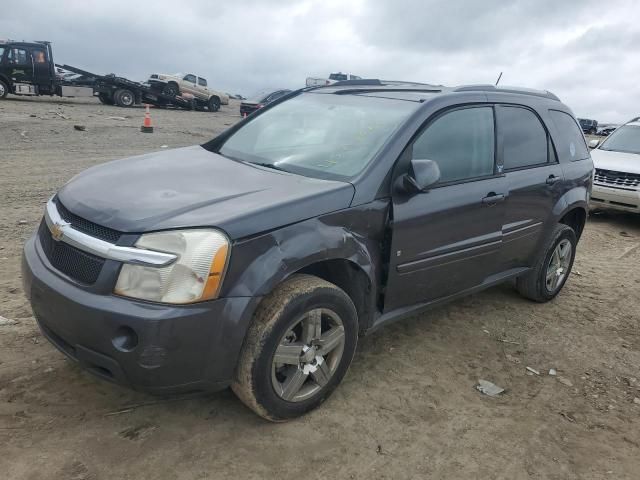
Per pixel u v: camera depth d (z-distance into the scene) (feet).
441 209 12.01
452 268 12.85
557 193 15.85
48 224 9.91
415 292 12.26
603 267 21.89
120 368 8.50
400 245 11.36
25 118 54.95
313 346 10.12
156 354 8.36
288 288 9.53
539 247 16.02
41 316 9.43
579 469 9.79
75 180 11.10
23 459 8.69
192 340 8.54
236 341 8.93
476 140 13.35
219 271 8.61
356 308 11.18
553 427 10.92
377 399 11.23
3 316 13.07
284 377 9.98
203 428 9.87
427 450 9.89
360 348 13.28
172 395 9.00
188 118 78.38
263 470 9.00
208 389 9.18
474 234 13.08
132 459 8.95
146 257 8.40
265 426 10.06
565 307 17.24
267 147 12.95
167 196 9.68
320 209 9.98
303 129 13.06
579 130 17.94
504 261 14.67
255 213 9.15
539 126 15.69
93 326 8.46
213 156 12.84
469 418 10.94
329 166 11.48
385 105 12.91
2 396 10.16
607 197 30.37
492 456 9.91
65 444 9.13
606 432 10.93
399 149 11.44
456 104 12.98
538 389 12.29
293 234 9.48
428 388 11.84
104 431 9.54
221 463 9.06
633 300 18.29
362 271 10.69
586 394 12.28
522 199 14.40
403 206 11.28
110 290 8.50
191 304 8.48
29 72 77.87
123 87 88.58
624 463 10.05
